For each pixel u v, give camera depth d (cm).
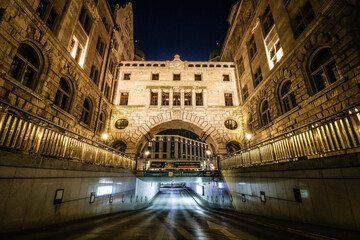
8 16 872
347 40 922
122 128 2300
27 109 984
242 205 1294
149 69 2639
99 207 1035
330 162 595
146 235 529
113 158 1341
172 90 2492
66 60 1341
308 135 717
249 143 2098
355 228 508
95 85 1820
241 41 2398
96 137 1852
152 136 2539
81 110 1568
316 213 634
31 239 441
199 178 2036
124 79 2616
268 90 1697
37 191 608
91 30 1778
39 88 1084
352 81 890
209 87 2556
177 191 5216
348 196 532
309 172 673
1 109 530
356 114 553
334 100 991
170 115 2359
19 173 548
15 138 569
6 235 473
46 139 696
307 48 1209
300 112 1250
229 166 1670
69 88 1458
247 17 2381
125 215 1142
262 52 1867
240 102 2427
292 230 586
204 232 606
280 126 1478
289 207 772
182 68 2669
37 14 1038
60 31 1269
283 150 857
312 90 1173
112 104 2370
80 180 855
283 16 1498
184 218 1053
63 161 745
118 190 1354
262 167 1006
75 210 805
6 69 858
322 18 1067
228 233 590
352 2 895
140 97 2458
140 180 2175
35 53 1100
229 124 2381
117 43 2627
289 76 1392
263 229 666
